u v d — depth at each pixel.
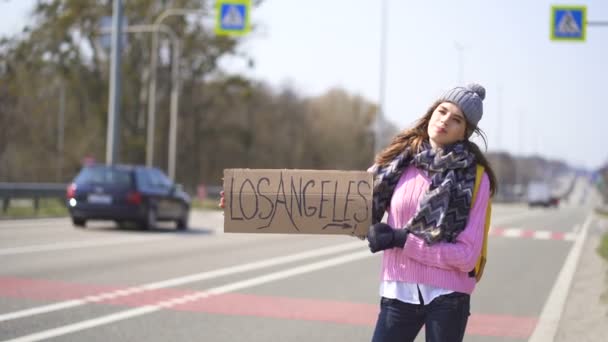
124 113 56.75
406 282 4.39
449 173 4.34
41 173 57.44
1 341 8.29
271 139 89.75
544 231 32.34
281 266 16.44
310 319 10.16
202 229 27.41
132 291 12.11
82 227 25.06
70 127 58.62
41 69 51.25
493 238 27.31
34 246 18.44
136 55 55.78
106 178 24.25
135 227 26.53
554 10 25.83
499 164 134.75
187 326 9.45
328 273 15.36
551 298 12.65
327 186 4.53
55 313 10.02
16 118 51.97
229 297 11.87
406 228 4.34
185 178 64.88
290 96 94.62
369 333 9.29
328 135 98.38
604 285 14.24
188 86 58.16
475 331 9.68
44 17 50.00
